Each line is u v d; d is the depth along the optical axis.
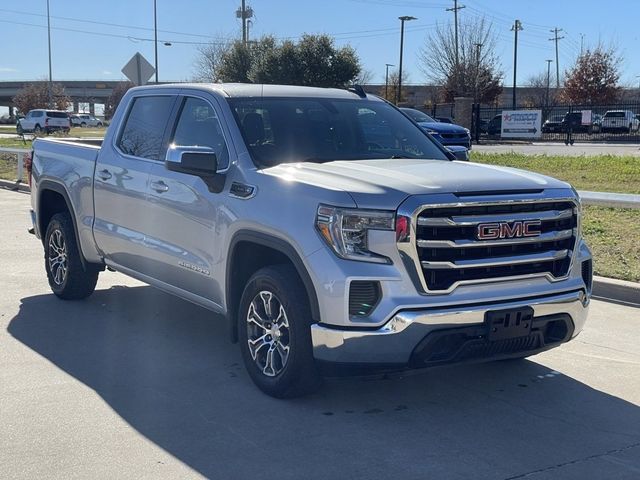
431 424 4.80
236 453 4.34
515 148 32.09
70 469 4.12
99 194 6.93
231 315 5.49
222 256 5.43
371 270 4.53
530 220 4.85
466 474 4.12
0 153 26.36
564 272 5.10
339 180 4.84
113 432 4.61
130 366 5.82
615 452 4.45
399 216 4.52
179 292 6.12
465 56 57.94
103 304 7.65
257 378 5.24
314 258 4.64
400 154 6.05
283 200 4.93
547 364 6.02
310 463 4.23
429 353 4.62
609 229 10.46
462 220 4.63
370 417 4.90
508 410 5.07
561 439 4.62
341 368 4.67
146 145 6.50
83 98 114.06
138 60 16.34
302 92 6.25
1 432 4.59
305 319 4.81
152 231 6.23
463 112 41.69
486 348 4.81
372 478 4.06
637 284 7.92
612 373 5.82
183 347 6.30
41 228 8.02
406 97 72.19
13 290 8.20
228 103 5.81
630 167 18.84
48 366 5.80
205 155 5.38
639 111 51.97
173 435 4.58
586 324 7.12
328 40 44.09
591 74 61.03
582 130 44.75
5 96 119.88
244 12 51.12
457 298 4.63
